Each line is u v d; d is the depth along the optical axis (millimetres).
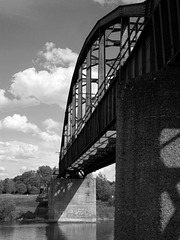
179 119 11375
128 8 24844
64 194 76500
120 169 12609
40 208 96750
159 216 10766
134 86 12531
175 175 10953
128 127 12484
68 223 73438
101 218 97125
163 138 11320
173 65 13086
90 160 54656
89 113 37875
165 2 14531
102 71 33094
